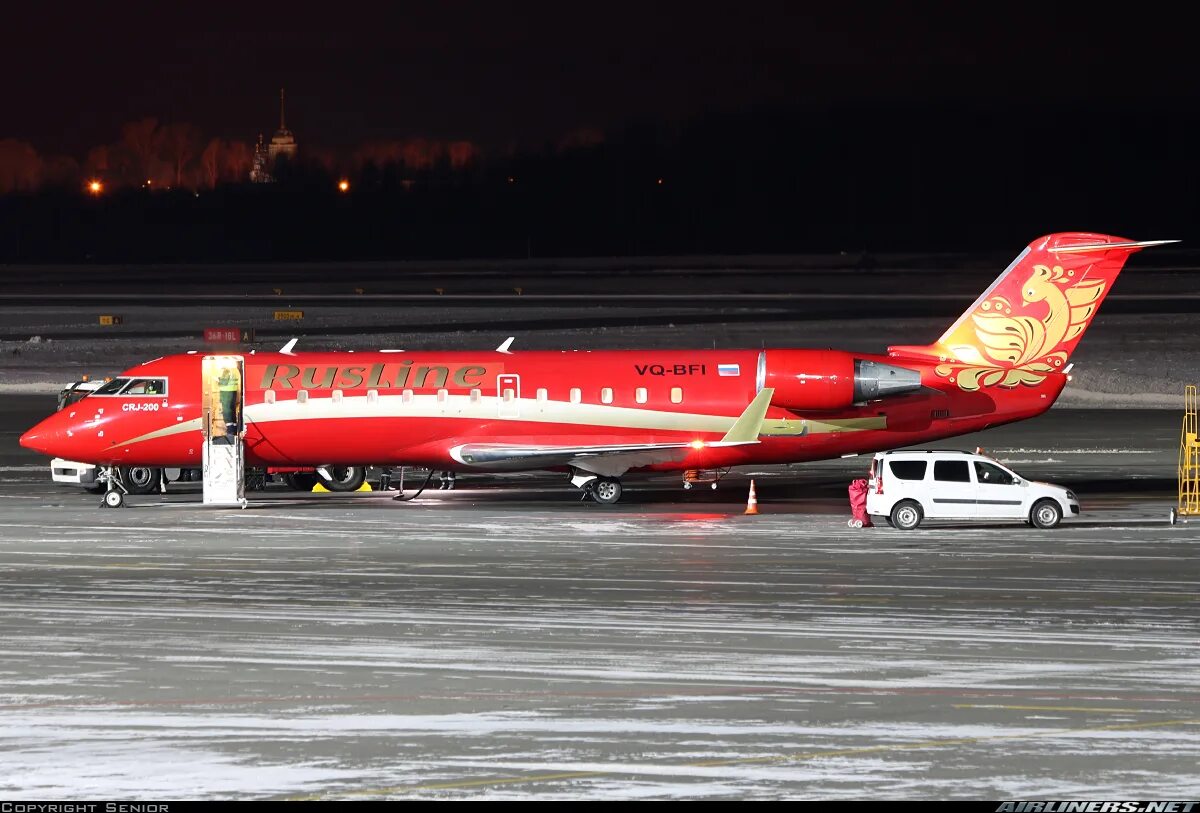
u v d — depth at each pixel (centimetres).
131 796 4147
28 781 4281
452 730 4788
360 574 7838
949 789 4181
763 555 8481
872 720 4884
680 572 7894
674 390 11044
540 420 11044
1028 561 8244
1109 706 5056
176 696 5231
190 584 7544
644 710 5019
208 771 4366
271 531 9569
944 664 5688
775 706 5069
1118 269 11056
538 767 4388
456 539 9169
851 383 10856
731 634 6262
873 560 8281
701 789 4181
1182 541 9006
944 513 9531
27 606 6931
